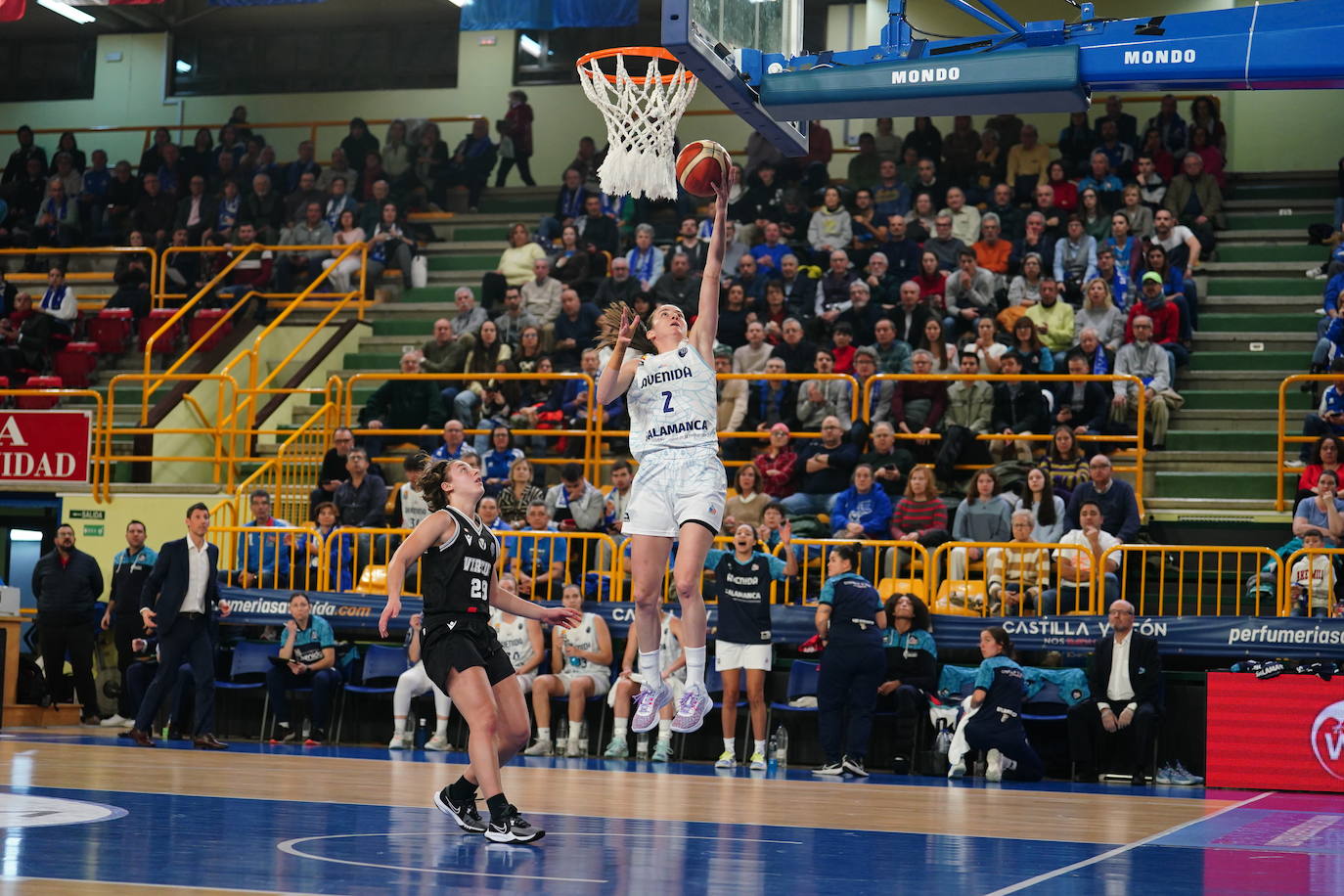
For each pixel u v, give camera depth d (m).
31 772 8.99
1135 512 13.12
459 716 13.53
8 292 21.42
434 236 21.81
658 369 6.55
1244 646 11.48
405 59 24.88
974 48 8.49
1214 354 16.39
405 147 22.61
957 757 11.40
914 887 5.01
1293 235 18.14
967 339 15.86
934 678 12.11
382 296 20.48
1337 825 7.98
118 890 4.45
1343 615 11.60
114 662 15.77
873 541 12.48
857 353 15.30
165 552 11.95
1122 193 18.00
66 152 23.81
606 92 7.89
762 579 12.12
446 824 6.81
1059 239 17.61
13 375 19.61
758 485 14.03
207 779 8.93
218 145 23.52
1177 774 11.65
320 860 5.33
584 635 12.84
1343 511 12.73
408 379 16.89
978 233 18.22
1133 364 15.40
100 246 22.97
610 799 8.46
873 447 14.60
